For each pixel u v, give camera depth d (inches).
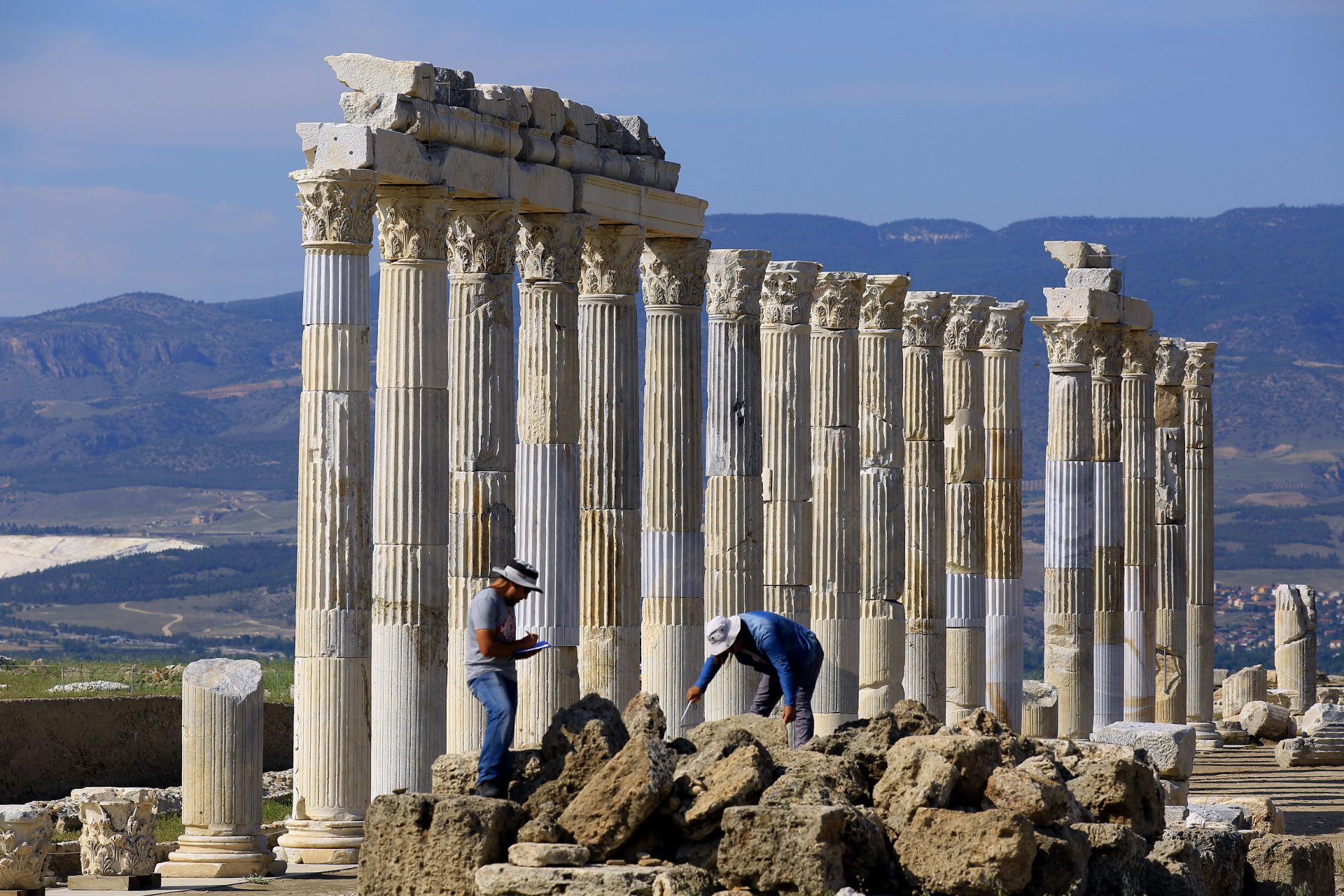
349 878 2065.7
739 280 2910.9
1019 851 1648.6
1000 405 3754.9
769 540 3061.0
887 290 3326.8
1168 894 1812.3
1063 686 3946.9
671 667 2797.7
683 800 1669.5
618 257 2699.3
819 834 1588.3
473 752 1801.2
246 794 2130.9
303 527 2193.7
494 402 2429.9
